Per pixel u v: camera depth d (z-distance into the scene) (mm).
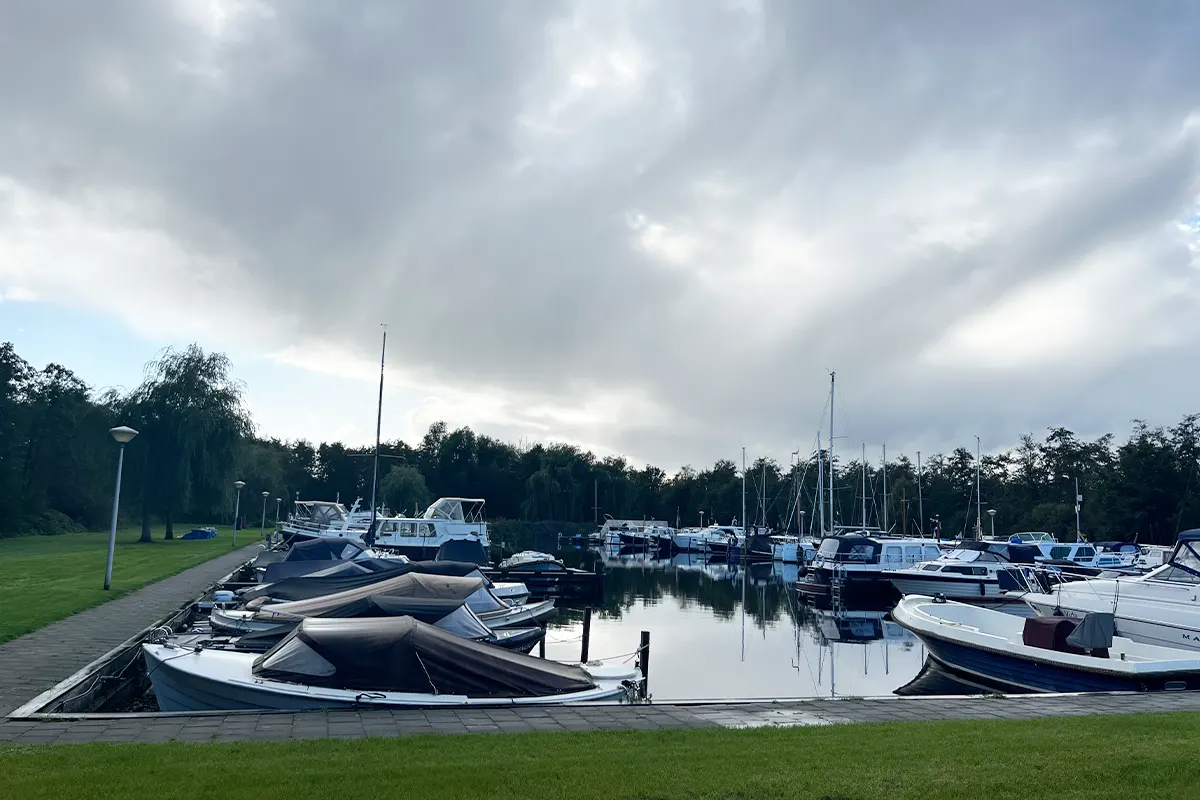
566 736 9117
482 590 22969
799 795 6863
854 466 99875
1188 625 17688
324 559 31203
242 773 7102
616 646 25609
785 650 25703
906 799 6809
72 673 13453
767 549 76000
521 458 126562
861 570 38188
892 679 20953
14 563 33688
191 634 18500
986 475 98875
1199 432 70875
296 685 11711
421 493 89312
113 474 51062
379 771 7246
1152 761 7930
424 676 11789
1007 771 7602
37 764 7359
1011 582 35750
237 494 58344
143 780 6824
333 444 128125
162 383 50812
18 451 67875
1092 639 16469
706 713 10938
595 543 96438
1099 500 75812
